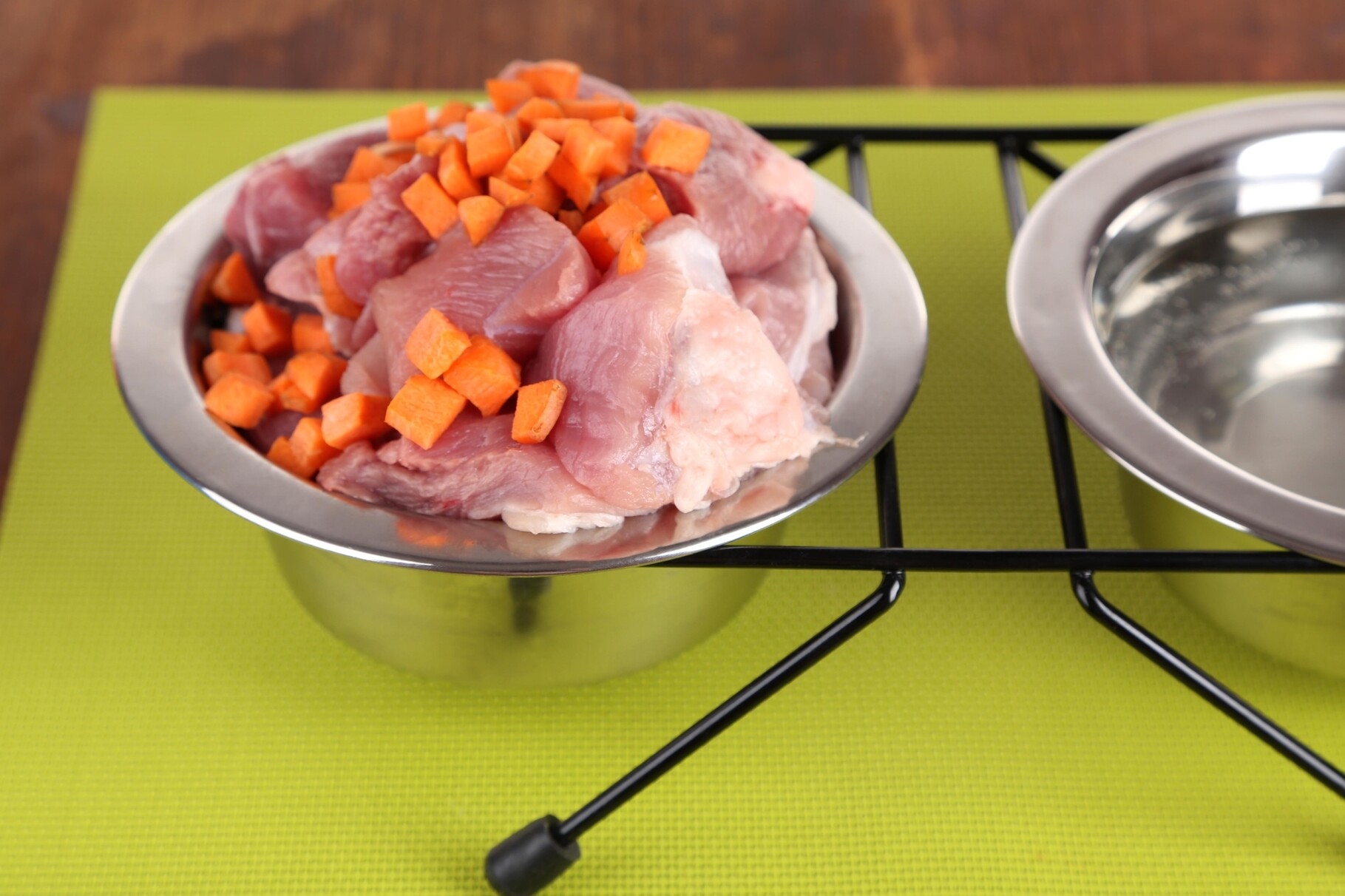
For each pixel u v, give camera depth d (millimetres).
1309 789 425
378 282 423
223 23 628
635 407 387
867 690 443
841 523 468
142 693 441
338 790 426
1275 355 464
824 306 429
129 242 533
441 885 413
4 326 535
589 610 406
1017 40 618
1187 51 612
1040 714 438
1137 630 388
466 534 383
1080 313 416
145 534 471
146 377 412
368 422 406
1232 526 374
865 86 603
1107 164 453
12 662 445
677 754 396
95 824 420
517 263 407
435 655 421
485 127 417
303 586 424
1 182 573
